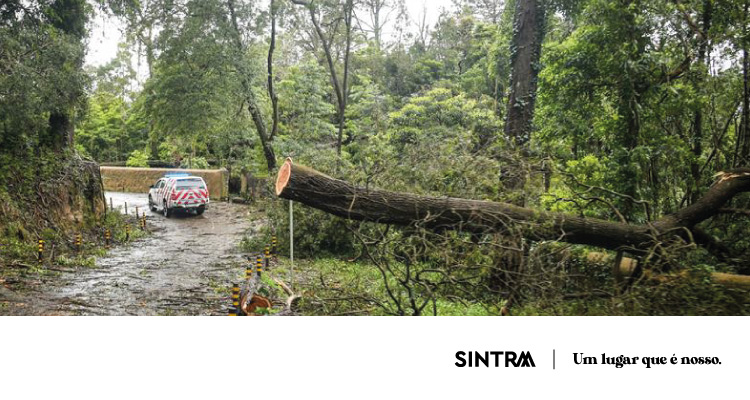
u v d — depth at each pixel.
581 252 10.08
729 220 11.07
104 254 16.34
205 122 25.11
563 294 8.55
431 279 10.30
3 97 13.79
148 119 26.80
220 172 38.75
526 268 8.43
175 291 11.34
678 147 11.79
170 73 24.69
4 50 13.46
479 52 38.94
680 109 11.88
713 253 10.20
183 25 24.02
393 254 8.72
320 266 13.98
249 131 29.75
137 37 25.27
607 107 13.03
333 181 8.38
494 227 8.80
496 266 8.65
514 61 12.74
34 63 14.27
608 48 12.05
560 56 12.96
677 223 9.49
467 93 36.97
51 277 12.36
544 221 8.83
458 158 10.70
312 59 30.36
